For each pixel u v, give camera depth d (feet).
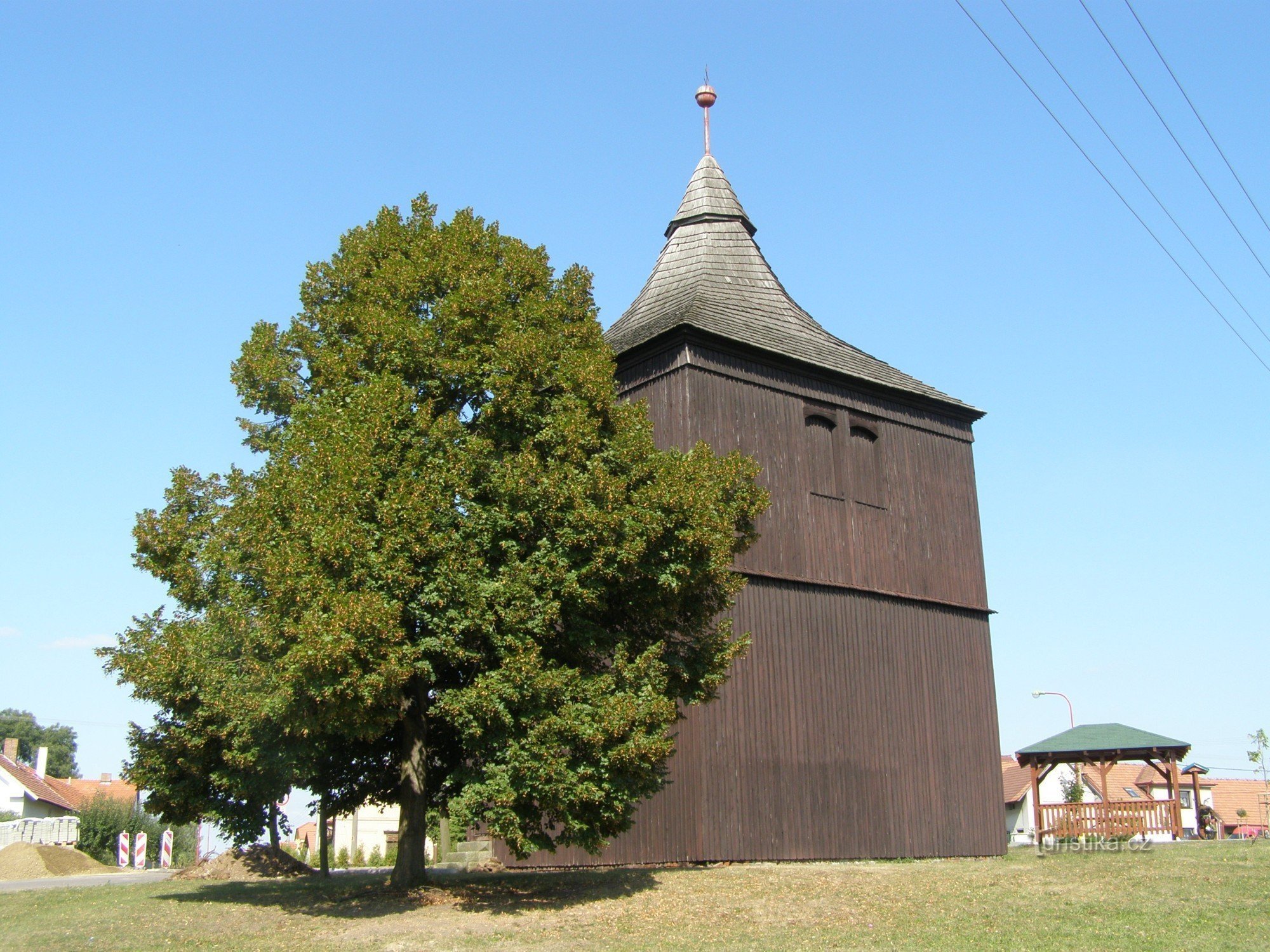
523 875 73.67
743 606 83.46
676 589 61.36
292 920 58.39
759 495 69.31
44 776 243.19
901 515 96.73
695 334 85.87
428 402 61.62
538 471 60.85
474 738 57.26
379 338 63.77
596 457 61.87
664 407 86.63
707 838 77.05
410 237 70.49
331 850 151.23
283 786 66.03
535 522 61.11
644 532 60.54
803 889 64.13
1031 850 99.45
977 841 93.97
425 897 62.80
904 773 90.27
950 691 95.96
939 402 101.35
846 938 51.75
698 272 102.22
